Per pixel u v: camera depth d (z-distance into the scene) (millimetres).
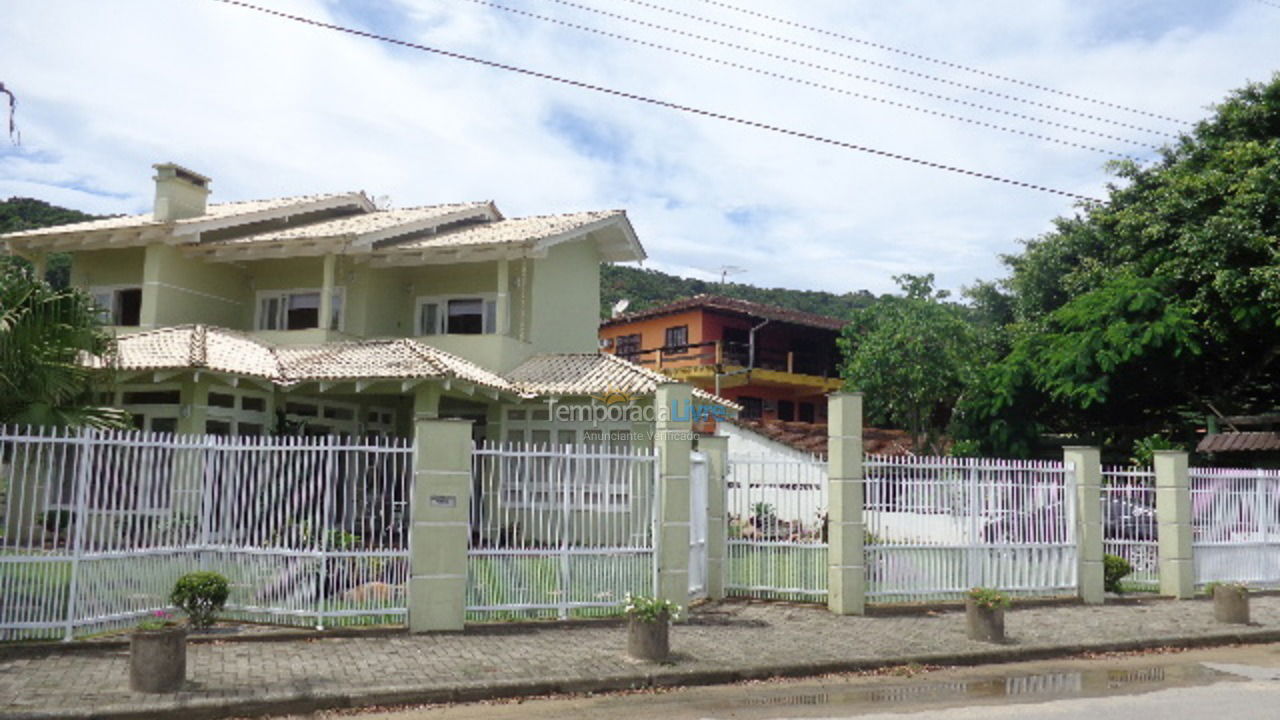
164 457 9875
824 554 12492
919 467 12883
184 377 15539
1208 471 15352
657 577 11406
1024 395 22812
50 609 8789
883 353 27953
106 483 9289
